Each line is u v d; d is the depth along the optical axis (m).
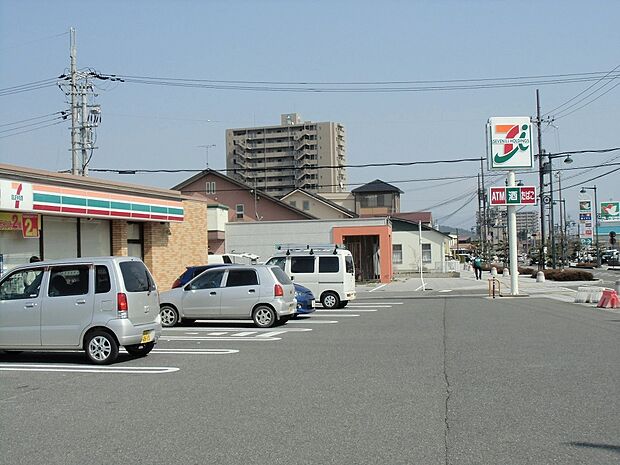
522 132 31.88
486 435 7.20
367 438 7.15
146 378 11.06
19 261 21.25
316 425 7.74
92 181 23.59
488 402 8.80
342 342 15.30
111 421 8.12
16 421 8.20
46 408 8.91
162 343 15.73
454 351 13.52
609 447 6.71
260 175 105.31
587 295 27.50
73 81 35.47
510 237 32.19
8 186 19.44
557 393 9.31
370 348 14.18
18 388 10.35
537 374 10.80
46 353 14.55
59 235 23.34
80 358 13.59
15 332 12.80
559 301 28.41
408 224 75.00
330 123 105.12
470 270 82.50
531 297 31.09
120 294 12.58
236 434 7.39
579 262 94.69
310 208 69.88
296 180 104.50
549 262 76.19
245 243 47.88
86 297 12.65
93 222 25.16
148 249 28.58
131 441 7.20
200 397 9.41
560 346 14.05
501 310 23.58
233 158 105.69
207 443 7.05
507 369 11.31
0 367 12.45
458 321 19.66
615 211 94.44
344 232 47.62
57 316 12.70
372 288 42.03
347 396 9.31
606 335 15.91
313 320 21.00
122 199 25.23
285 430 7.53
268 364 12.30
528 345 14.26
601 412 8.20
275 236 47.69
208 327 19.39
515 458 6.37
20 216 20.95
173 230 30.22
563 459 6.32
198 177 62.38
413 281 51.78
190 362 12.72
